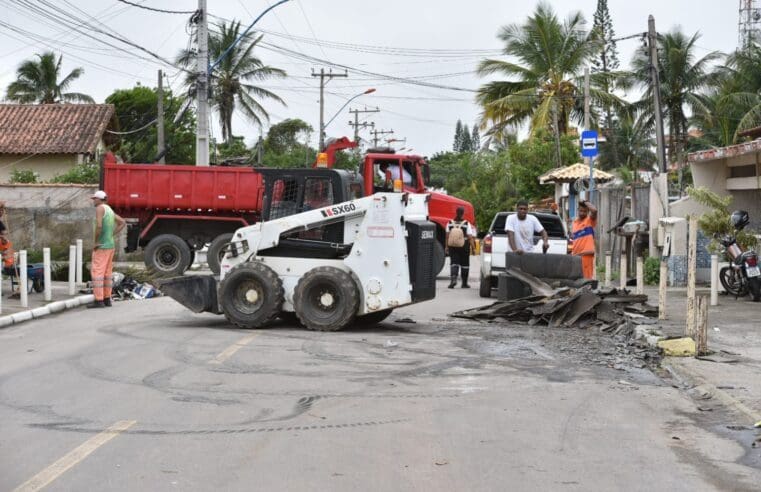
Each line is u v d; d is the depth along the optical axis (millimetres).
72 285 17656
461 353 11141
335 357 10688
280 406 7945
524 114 45094
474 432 7066
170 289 13664
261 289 13125
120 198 22750
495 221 19969
